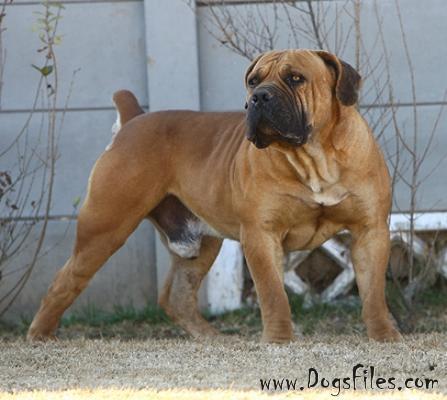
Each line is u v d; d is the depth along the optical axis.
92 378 7.43
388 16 11.55
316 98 8.40
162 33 11.61
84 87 11.81
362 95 11.50
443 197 11.58
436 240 11.62
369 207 8.77
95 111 11.84
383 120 11.46
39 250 11.34
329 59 8.57
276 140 8.25
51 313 10.02
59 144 11.80
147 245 11.84
